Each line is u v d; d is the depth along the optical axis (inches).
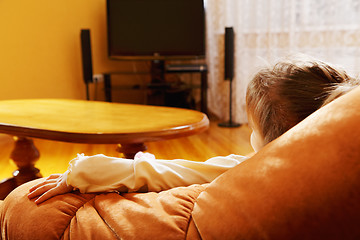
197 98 170.6
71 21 145.9
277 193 13.9
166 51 157.2
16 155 74.4
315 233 12.5
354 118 13.8
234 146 111.2
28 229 18.8
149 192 21.1
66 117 61.7
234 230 14.3
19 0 128.3
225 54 138.9
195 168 23.4
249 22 145.4
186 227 16.6
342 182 12.6
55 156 101.7
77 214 19.0
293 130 16.1
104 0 157.2
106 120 58.9
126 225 17.1
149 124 55.2
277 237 13.1
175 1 153.9
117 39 154.5
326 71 20.4
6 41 126.2
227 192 16.0
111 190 21.5
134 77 170.9
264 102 21.0
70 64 147.5
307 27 139.3
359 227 11.9
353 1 132.2
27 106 75.4
